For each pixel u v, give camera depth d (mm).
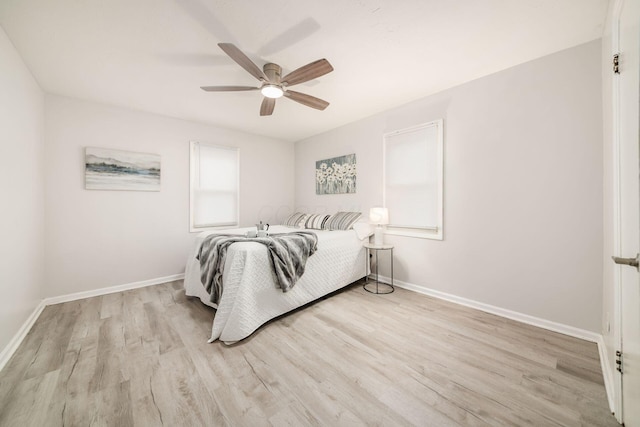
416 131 2928
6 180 1742
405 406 1281
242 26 1697
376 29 1741
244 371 1556
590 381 1451
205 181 3738
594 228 1872
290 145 4801
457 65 2205
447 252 2705
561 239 2016
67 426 1161
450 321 2225
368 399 1329
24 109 2078
